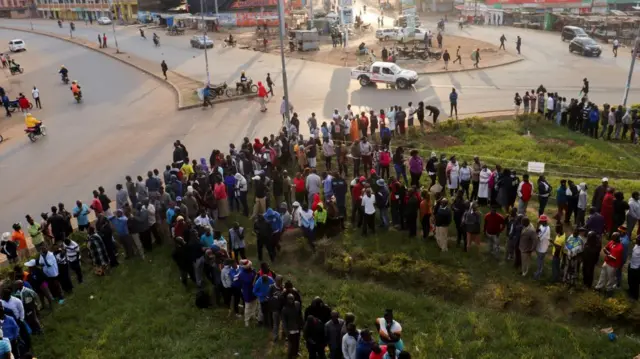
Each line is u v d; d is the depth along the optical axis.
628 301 13.10
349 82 39.91
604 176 22.39
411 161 19.84
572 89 36.12
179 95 37.78
